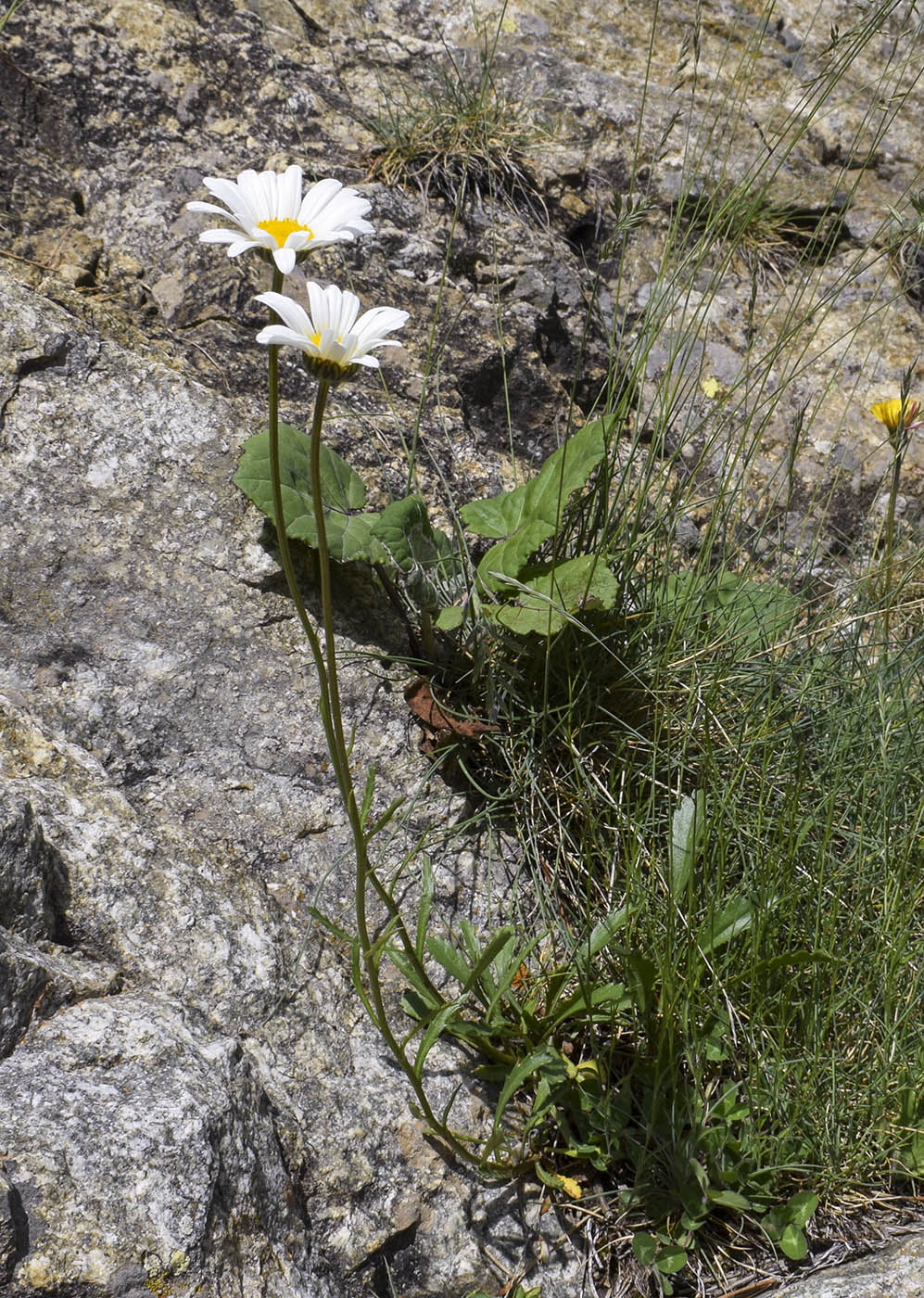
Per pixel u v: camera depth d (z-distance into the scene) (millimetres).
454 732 1122
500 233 1568
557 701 1140
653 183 1214
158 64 1413
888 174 1927
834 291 1248
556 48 1831
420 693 1130
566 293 1583
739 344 1672
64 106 1313
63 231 1238
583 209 1688
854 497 1608
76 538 1102
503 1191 1018
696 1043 1027
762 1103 1033
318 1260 966
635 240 1729
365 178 1521
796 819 1102
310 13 1671
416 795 1112
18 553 1089
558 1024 1053
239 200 889
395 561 1113
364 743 1114
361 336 881
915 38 1204
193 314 1248
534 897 1105
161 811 1051
